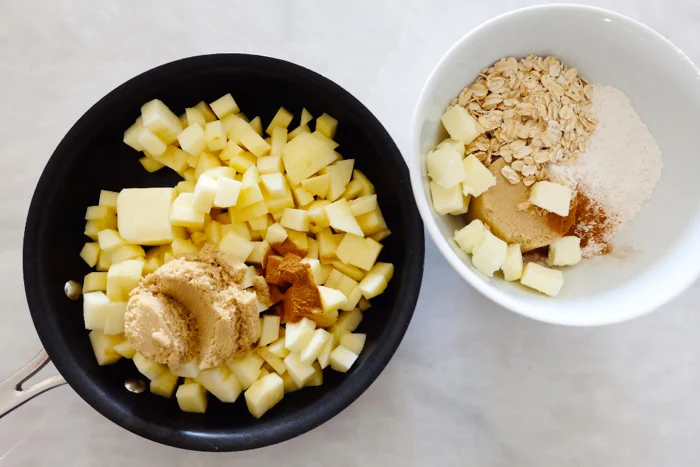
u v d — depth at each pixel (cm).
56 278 54
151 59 60
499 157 53
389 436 60
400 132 60
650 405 61
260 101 58
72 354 52
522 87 52
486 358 60
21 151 60
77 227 56
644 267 52
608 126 52
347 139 57
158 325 51
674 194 52
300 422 52
